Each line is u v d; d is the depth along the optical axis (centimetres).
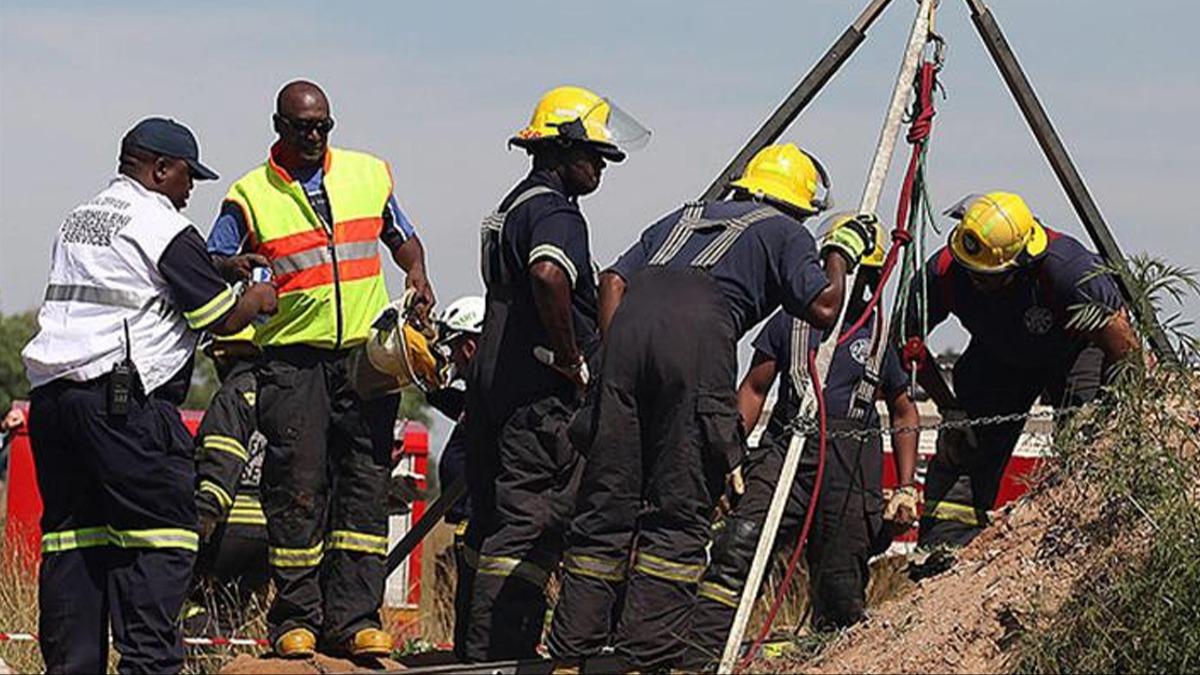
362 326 1216
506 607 1202
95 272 1080
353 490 1220
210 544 1386
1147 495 1151
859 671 1130
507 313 1222
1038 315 1312
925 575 1330
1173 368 1207
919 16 1241
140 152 1112
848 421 1305
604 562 1130
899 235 1253
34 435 1094
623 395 1125
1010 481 1548
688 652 1187
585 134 1210
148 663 1080
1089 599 1120
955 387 1393
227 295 1096
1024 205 1300
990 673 1104
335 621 1214
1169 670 1098
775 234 1165
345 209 1222
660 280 1140
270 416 1208
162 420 1083
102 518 1104
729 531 1265
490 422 1234
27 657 1361
